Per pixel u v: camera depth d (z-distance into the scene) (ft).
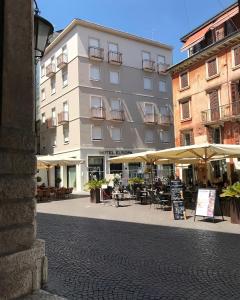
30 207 16.76
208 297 17.30
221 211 44.91
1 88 16.20
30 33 17.99
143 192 70.64
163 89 151.23
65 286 18.99
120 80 138.10
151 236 33.47
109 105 133.90
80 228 39.17
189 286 18.94
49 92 147.33
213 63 101.14
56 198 90.02
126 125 137.69
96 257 25.48
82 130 126.21
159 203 61.87
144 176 131.03
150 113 144.97
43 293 16.30
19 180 16.30
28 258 16.21
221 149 48.62
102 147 130.11
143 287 18.84
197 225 40.09
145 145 142.41
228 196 42.16
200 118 105.19
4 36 16.49
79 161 92.84
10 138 16.12
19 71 17.21
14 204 16.05
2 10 16.51
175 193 46.26
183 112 112.88
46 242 31.19
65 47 135.95
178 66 112.37
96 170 128.16
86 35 130.62
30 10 18.10
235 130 94.17
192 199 62.95
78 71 127.34
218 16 103.09
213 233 34.53
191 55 108.68
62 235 34.73
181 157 63.46
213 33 104.01
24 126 17.25
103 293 17.93
